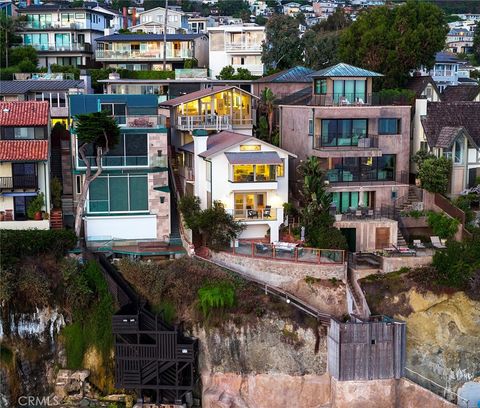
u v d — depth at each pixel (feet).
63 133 213.87
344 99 208.13
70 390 170.40
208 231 183.62
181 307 173.37
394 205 204.64
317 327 168.96
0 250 173.17
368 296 177.68
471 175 214.07
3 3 360.89
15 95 243.60
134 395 169.89
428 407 167.73
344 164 206.80
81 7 345.31
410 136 221.25
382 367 164.25
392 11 272.72
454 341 177.17
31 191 188.44
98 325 172.86
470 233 194.80
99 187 192.44
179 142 227.20
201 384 170.30
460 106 223.71
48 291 172.14
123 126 194.29
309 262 179.73
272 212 189.16
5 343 170.60
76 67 311.06
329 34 314.55
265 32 315.99
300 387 168.25
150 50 322.14
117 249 187.83
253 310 170.19
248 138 188.75
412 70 265.34
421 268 180.96
